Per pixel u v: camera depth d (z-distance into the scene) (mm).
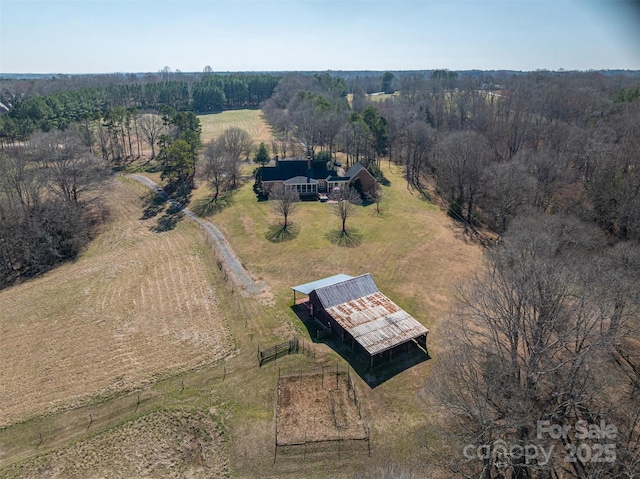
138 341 36375
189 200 72875
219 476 24766
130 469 25172
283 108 154750
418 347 35062
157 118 122188
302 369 32719
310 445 26500
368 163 86562
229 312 40250
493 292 30234
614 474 22469
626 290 28859
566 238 40906
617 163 54062
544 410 25688
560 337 26141
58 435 27391
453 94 144875
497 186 56469
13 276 51844
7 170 59656
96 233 62000
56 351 35312
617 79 135000
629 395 28391
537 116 99562
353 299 38250
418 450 26047
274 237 56594
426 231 58531
